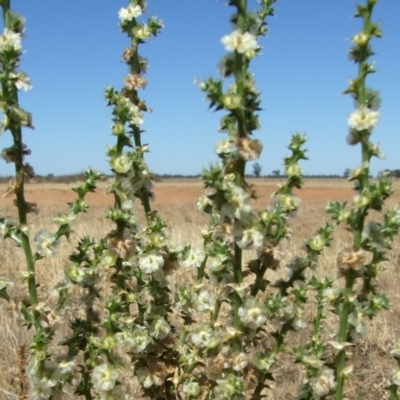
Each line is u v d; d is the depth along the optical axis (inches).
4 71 9.0
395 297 24.0
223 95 7.9
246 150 8.1
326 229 9.7
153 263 10.6
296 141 9.2
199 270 11.6
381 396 16.9
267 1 10.5
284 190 9.3
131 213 10.5
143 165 10.5
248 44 7.9
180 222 63.1
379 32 8.2
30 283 9.5
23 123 9.0
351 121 8.2
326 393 9.0
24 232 9.4
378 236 8.5
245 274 9.2
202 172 8.2
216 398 8.7
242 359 8.7
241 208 8.2
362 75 8.3
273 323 9.6
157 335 10.9
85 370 10.4
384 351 19.7
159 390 11.2
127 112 10.2
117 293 10.8
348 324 8.8
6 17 9.0
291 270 9.8
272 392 16.1
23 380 12.3
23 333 20.1
